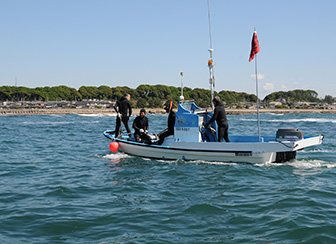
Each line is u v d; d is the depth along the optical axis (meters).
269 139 11.88
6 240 5.05
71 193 7.72
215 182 8.48
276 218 5.78
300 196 7.07
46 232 5.38
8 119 61.00
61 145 17.11
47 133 25.38
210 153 10.77
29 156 13.40
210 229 5.40
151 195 7.46
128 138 13.28
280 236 5.05
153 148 11.79
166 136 11.95
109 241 4.98
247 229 5.37
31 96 191.25
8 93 184.38
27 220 5.91
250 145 10.24
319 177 8.81
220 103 11.01
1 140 19.78
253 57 9.82
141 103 178.00
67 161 12.10
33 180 9.12
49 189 8.09
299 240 4.89
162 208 6.52
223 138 12.02
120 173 9.79
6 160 12.42
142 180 8.88
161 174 9.53
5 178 9.39
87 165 11.21
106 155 13.16
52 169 10.63
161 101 193.50
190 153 11.11
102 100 191.75
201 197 7.20
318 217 5.77
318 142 10.64
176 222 5.75
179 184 8.38
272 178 8.76
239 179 8.71
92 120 55.81
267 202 6.71
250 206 6.49
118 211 6.37
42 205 6.81
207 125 11.26
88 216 6.10
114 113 108.19
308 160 11.16
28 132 26.56
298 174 9.16
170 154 11.52
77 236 5.20
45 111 101.38
